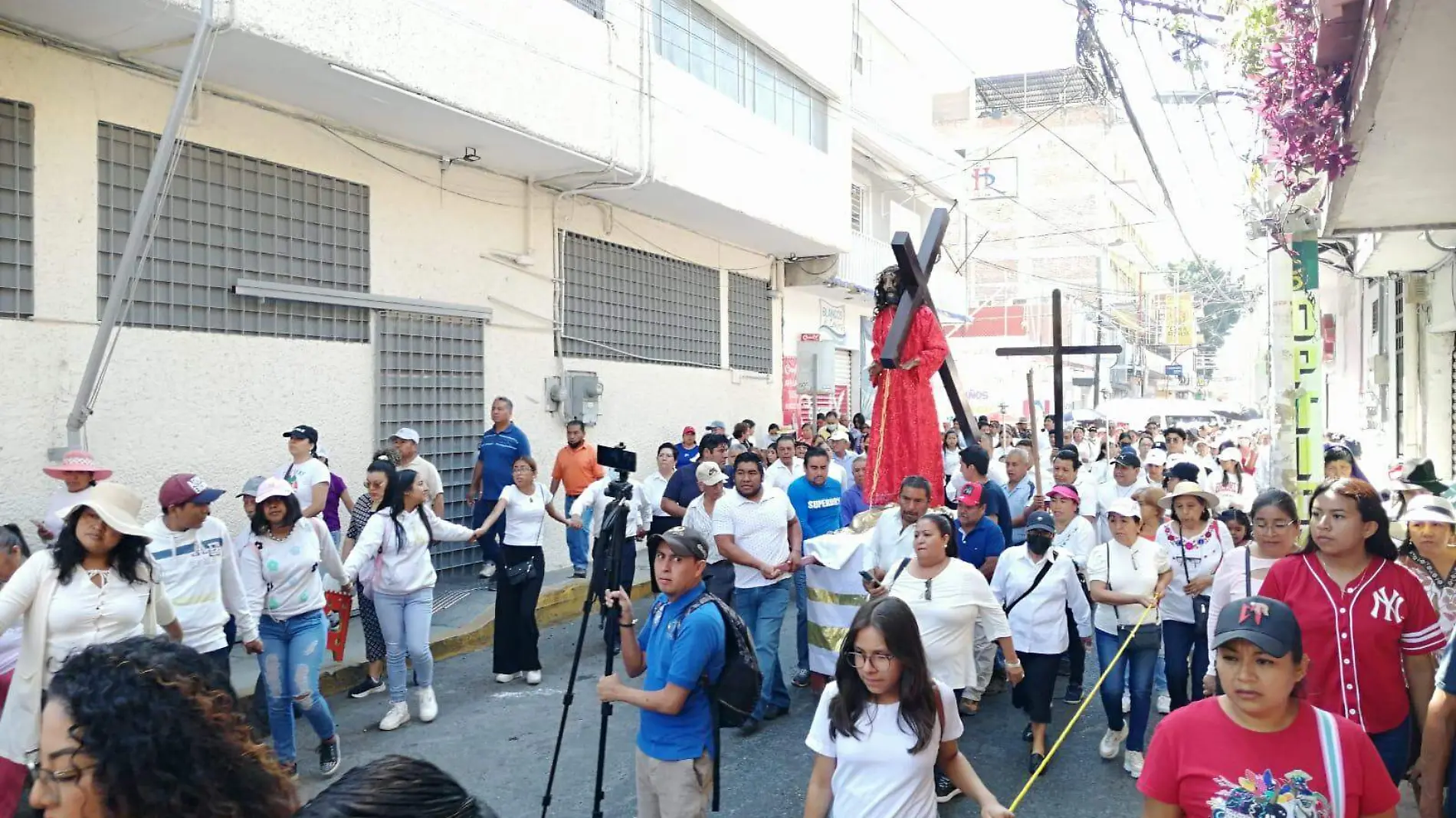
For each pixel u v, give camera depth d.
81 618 4.57
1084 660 7.71
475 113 9.34
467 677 8.25
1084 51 11.01
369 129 9.72
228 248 8.48
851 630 3.59
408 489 6.98
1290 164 6.79
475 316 11.08
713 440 9.73
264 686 6.23
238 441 8.56
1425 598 3.87
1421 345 13.40
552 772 5.09
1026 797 5.74
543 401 12.16
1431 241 10.10
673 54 13.07
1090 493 9.70
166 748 1.68
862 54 20.98
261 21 7.29
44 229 7.18
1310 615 3.94
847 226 17.66
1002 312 40.16
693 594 4.29
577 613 10.91
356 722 7.07
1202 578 6.12
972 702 7.26
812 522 8.16
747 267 17.39
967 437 7.55
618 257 13.73
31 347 7.11
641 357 14.20
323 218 9.34
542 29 10.24
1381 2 4.73
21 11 6.86
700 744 4.18
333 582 7.79
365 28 8.18
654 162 12.02
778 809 5.59
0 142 6.94
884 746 3.52
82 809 1.67
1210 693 4.84
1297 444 9.82
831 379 16.86
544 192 12.14
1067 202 40.12
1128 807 5.59
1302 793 2.65
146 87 7.82
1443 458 12.92
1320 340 9.84
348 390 9.64
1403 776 3.93
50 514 6.17
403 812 1.62
